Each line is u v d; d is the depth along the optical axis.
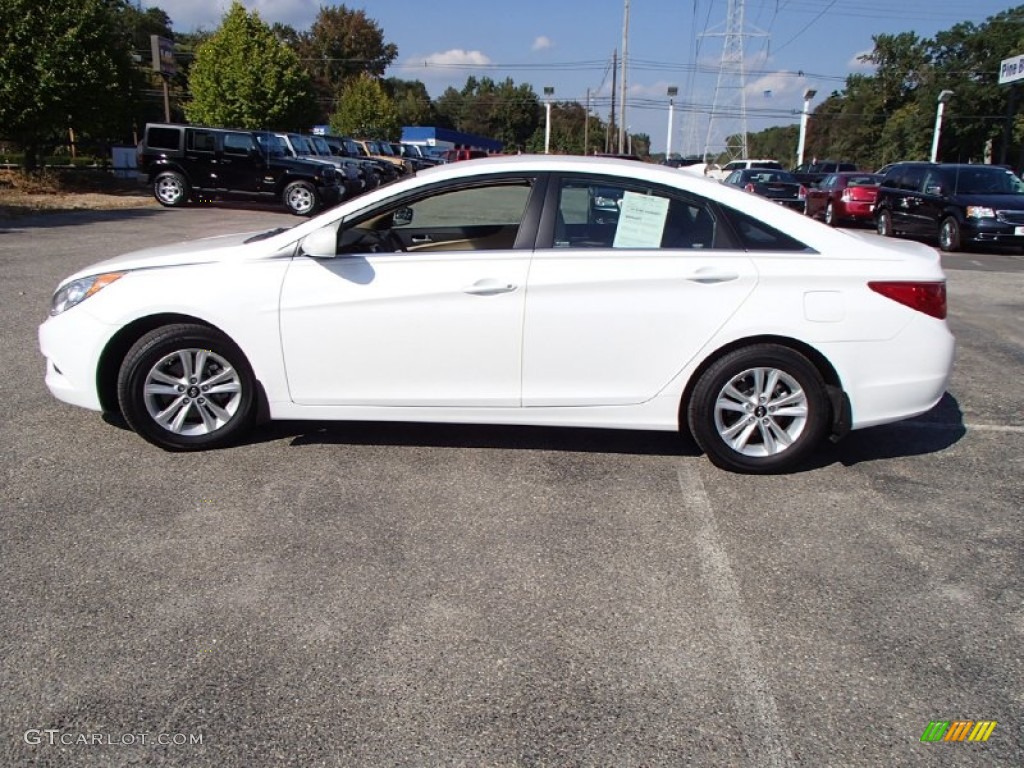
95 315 4.09
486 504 3.79
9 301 7.75
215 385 4.23
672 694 2.51
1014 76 40.25
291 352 4.09
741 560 3.33
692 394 4.09
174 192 19.86
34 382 5.38
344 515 3.64
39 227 14.49
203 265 4.11
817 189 23.64
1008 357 6.86
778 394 4.11
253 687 2.49
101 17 21.38
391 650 2.69
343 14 79.62
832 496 3.96
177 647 2.67
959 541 3.53
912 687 2.56
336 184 19.77
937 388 4.11
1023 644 2.79
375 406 4.15
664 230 4.05
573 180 4.07
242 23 32.28
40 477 3.95
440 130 67.44
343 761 2.21
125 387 4.12
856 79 81.88
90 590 2.99
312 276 4.04
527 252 4.02
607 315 3.96
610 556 3.34
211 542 3.37
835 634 2.83
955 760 2.25
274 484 3.94
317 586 3.06
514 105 113.69
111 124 22.50
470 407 4.12
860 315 3.96
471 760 2.22
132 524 3.50
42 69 19.98
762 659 2.69
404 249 4.45
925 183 16.16
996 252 15.45
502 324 3.98
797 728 2.37
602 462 4.32
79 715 2.35
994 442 4.78
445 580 3.13
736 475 4.19
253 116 32.56
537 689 2.52
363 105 57.19
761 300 3.95
